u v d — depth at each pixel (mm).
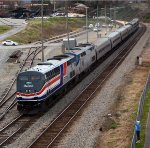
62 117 59094
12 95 73688
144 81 83688
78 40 178875
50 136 50625
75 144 47531
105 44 119875
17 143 48281
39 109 62031
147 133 47906
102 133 51406
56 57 76938
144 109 59562
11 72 97000
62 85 71750
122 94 72562
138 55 123875
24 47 143250
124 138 48562
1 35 178375
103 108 63406
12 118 59406
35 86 61312
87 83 84000
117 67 102688
